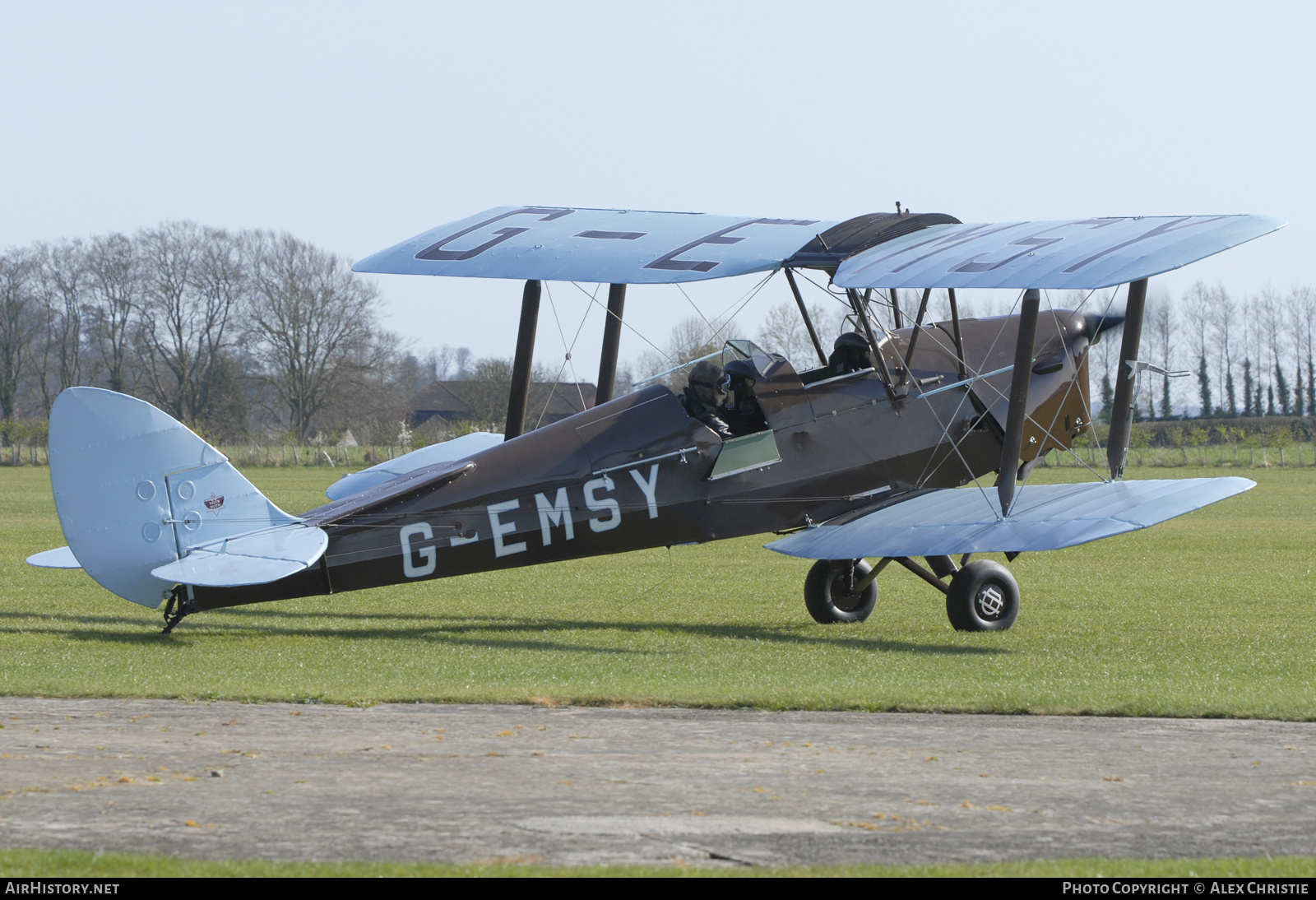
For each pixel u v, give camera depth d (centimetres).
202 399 18688
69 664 2312
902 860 1220
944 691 2020
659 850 1243
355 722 1806
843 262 2864
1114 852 1246
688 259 3027
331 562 2711
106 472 2562
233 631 2847
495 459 2853
